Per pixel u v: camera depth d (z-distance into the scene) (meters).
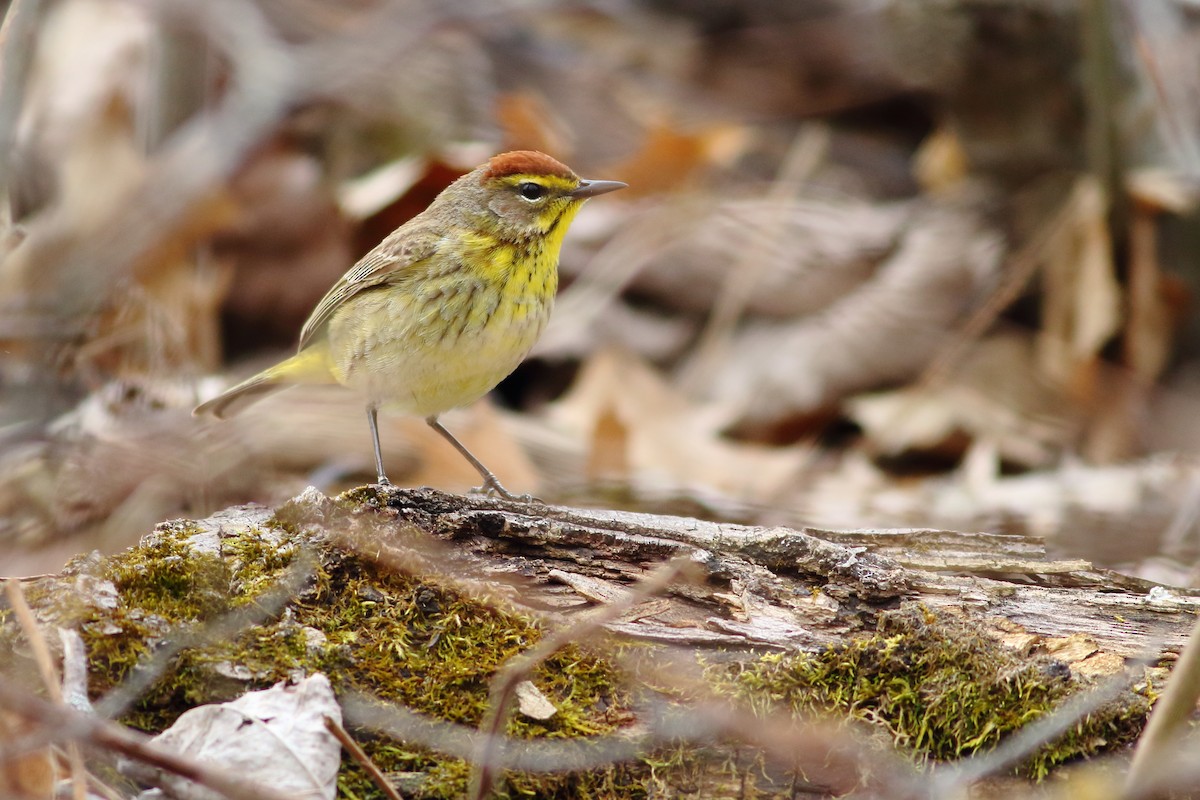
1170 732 5.54
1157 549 10.90
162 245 13.42
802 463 13.14
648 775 6.28
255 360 13.73
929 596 7.07
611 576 6.94
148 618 6.14
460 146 15.09
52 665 5.66
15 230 9.79
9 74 9.36
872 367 14.17
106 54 15.35
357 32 16.20
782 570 7.11
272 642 6.27
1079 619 7.06
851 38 17.62
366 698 6.21
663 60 18.20
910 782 6.28
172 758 4.98
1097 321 14.03
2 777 5.28
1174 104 14.41
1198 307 14.41
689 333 14.72
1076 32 14.57
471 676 6.36
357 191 14.07
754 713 6.46
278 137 14.86
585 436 13.10
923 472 13.45
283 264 13.88
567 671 6.46
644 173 15.54
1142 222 14.13
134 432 11.55
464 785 6.04
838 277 14.94
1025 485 12.49
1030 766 6.42
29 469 11.00
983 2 14.66
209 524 6.89
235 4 15.92
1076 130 15.10
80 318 12.19
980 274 14.79
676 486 12.24
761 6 18.55
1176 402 13.70
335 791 5.80
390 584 6.63
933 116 17.20
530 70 17.62
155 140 14.45
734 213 15.41
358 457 12.01
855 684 6.60
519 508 7.16
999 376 13.93
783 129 17.56
